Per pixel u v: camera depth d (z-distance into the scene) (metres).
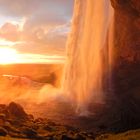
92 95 37.94
